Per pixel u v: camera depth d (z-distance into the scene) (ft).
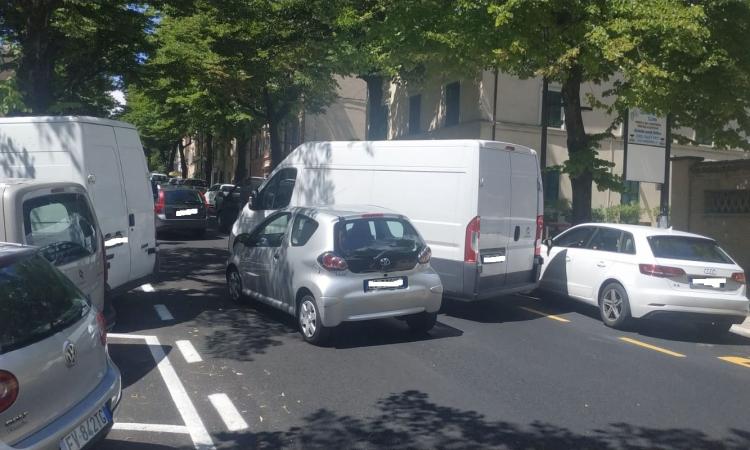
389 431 17.48
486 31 39.58
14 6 43.14
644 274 30.19
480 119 73.26
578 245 34.99
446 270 31.45
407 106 89.97
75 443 12.26
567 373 23.39
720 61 39.73
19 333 11.87
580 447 16.80
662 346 28.48
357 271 25.76
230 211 71.92
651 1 36.73
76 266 21.21
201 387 20.63
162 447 16.16
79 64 52.42
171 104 87.97
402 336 28.04
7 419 11.05
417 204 32.89
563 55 37.68
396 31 43.65
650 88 37.01
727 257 31.30
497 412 19.15
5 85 37.60
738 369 25.00
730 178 48.83
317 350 25.23
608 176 42.55
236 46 59.47
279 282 28.22
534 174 34.37
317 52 66.23
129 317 30.19
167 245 58.80
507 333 29.35
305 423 17.89
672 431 18.13
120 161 29.53
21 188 20.13
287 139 124.77
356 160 36.14
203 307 32.45
